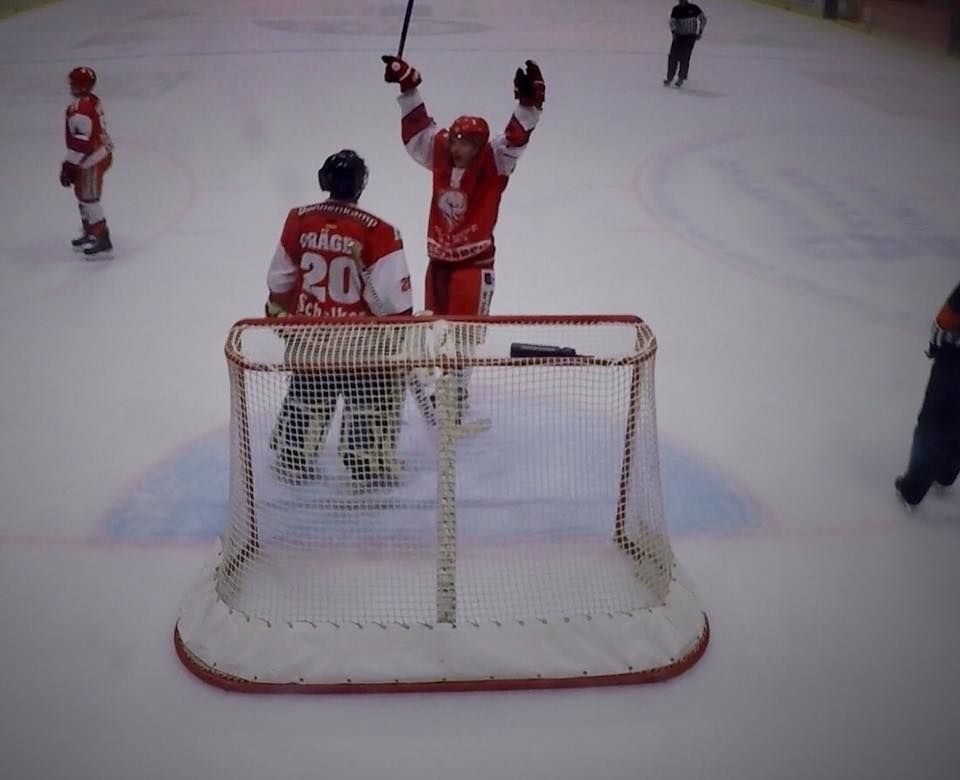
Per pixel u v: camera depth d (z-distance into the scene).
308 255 3.62
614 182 8.76
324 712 2.93
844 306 6.13
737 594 3.46
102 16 18.52
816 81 13.41
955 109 11.91
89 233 6.76
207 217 7.74
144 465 4.25
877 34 17.61
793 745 2.82
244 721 2.89
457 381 3.05
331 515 3.40
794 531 3.84
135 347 5.45
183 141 9.95
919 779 2.71
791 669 3.12
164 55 14.57
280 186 8.53
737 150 9.87
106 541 3.72
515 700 2.98
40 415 4.68
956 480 4.23
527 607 3.11
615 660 3.02
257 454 3.46
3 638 3.21
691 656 3.10
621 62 14.53
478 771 2.73
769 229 7.57
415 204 7.88
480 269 4.39
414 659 2.98
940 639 3.27
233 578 3.20
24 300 6.09
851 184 8.77
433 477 3.50
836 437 4.57
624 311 6.04
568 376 3.50
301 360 3.03
